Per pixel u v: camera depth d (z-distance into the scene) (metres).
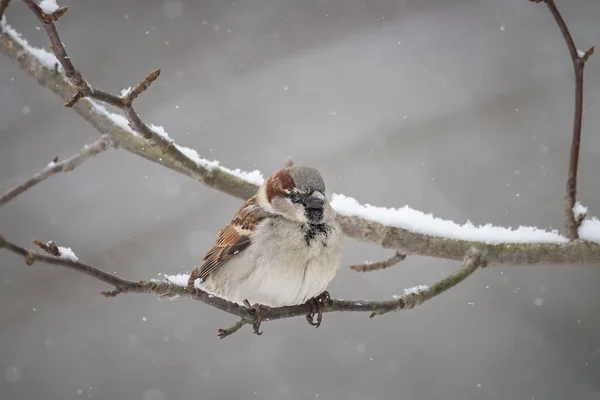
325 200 6.76
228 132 13.79
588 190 13.16
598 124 13.61
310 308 6.56
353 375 12.17
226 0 14.64
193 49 14.34
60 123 13.83
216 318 12.85
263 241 6.64
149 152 7.50
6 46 7.58
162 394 12.06
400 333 12.52
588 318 12.34
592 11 14.41
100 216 13.29
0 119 13.72
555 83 13.95
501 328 12.45
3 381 12.02
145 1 14.41
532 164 13.45
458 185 13.35
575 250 6.71
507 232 7.02
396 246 7.27
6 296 12.61
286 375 12.22
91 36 14.08
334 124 13.91
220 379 12.20
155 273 12.70
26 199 13.35
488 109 13.90
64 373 12.13
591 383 11.82
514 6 14.73
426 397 11.93
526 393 11.85
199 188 13.45
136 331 12.67
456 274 6.63
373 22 14.80
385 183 13.27
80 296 12.78
